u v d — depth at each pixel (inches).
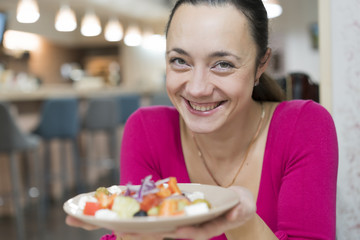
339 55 46.9
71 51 461.7
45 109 142.3
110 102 174.9
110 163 192.5
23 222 137.1
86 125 170.1
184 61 33.5
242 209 25.7
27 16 229.0
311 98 61.4
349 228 48.2
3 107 112.5
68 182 182.1
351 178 47.6
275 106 41.5
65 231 127.7
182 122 42.6
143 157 43.1
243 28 32.9
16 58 333.7
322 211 35.7
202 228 25.0
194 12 32.5
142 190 26.0
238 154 40.3
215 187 30.1
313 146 37.4
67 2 309.9
